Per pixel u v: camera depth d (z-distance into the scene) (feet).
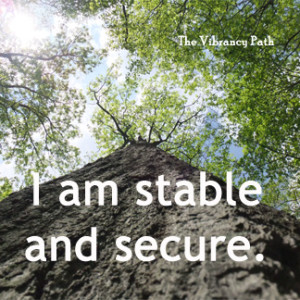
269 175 43.91
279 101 39.47
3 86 41.22
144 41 43.01
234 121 46.32
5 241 9.66
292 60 35.27
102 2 39.14
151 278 7.22
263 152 43.39
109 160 15.30
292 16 34.40
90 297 7.31
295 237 7.91
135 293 6.99
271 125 40.75
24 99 47.37
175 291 6.44
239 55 36.96
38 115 48.93
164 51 44.16
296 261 7.08
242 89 42.11
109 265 8.25
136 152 15.78
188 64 42.91
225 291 5.92
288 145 42.42
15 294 7.57
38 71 41.32
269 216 9.06
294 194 49.47
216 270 6.57
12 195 12.64
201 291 6.13
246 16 35.35
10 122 47.21
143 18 43.04
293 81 37.06
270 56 36.78
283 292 5.61
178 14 40.29
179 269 7.05
